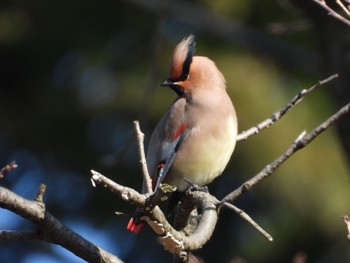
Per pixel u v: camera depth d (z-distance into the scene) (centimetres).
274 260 1667
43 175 1752
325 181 1617
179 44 924
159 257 1683
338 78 897
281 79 1633
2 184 1753
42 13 1756
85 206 1731
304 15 962
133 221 699
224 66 1602
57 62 1773
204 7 1587
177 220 720
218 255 1692
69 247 603
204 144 885
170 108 911
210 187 1633
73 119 1733
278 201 1633
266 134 1583
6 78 1817
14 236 591
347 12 702
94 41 1750
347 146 898
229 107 901
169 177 895
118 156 962
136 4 1427
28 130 1758
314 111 1622
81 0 1744
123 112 1691
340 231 1638
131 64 1712
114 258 615
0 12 1753
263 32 1583
